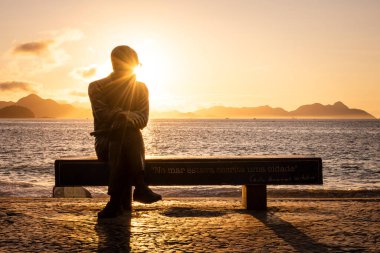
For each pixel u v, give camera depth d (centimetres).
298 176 749
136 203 871
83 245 524
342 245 526
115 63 674
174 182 739
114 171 666
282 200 897
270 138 9919
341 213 737
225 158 746
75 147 6894
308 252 496
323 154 5512
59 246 520
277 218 693
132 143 657
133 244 529
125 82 671
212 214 729
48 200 897
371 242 541
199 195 1856
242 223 654
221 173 743
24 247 515
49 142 8244
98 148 683
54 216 706
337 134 12706
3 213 732
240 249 507
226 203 870
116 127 649
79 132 13950
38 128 18725
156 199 655
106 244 529
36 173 3412
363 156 5216
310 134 12594
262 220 677
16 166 3984
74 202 865
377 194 1670
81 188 1381
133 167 657
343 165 4078
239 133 13262
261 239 555
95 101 672
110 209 689
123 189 686
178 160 738
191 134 12431
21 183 2572
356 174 3338
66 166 729
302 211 758
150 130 16550
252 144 7588
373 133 13812
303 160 748
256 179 746
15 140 8862
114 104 669
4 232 591
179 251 498
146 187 664
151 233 586
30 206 809
